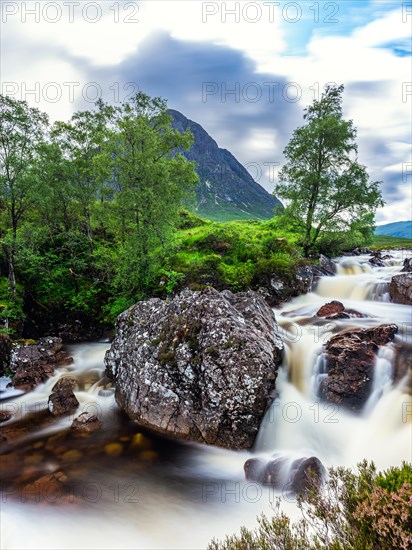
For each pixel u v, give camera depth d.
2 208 25.47
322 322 17.53
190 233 32.28
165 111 24.34
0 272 24.23
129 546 7.56
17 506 8.62
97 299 25.50
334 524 4.95
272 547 4.93
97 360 18.97
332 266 28.61
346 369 12.35
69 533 7.90
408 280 20.48
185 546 7.54
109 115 26.05
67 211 27.27
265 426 11.22
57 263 27.03
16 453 10.80
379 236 98.19
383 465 9.53
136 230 22.78
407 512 4.32
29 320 23.50
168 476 9.78
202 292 13.77
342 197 28.38
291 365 13.77
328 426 11.20
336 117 28.92
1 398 14.81
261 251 26.42
